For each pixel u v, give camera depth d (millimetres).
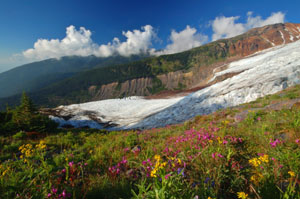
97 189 3104
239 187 2662
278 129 5402
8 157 7773
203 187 2441
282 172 2676
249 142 4707
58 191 2799
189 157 3721
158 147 6074
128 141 8188
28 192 2566
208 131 6566
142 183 2367
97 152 6219
